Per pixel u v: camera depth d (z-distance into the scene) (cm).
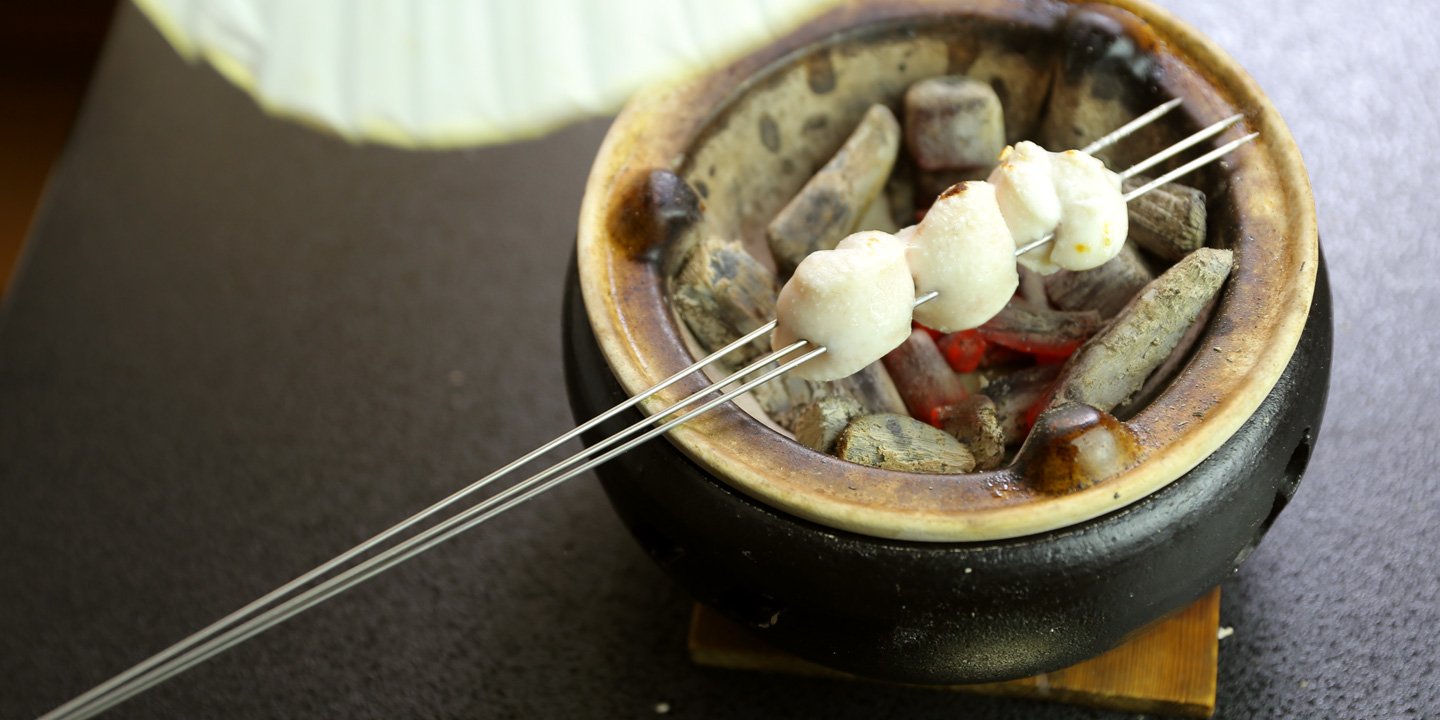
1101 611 68
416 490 88
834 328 67
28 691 84
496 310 93
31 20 131
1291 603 79
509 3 34
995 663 69
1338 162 89
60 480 90
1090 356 72
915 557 67
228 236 98
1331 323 71
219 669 83
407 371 92
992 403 75
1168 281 71
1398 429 82
